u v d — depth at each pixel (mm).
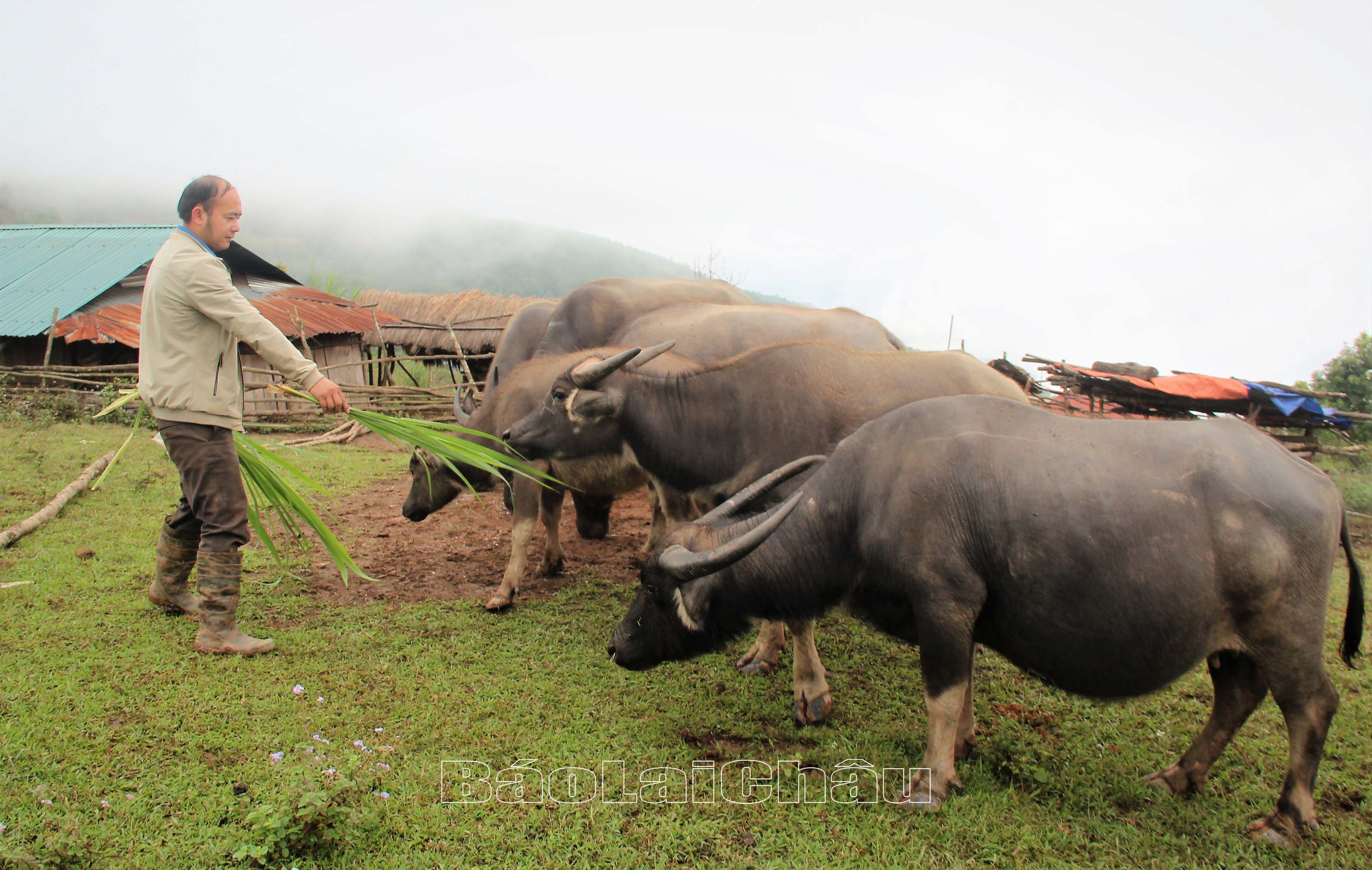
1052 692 4418
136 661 4090
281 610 4992
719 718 4016
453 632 4891
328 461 9680
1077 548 3074
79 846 2598
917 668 4707
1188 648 3109
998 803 3320
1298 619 3016
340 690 3988
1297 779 3127
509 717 3865
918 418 3424
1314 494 3037
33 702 3611
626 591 5789
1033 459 3182
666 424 4633
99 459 7941
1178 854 3072
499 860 2846
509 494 6723
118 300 14188
